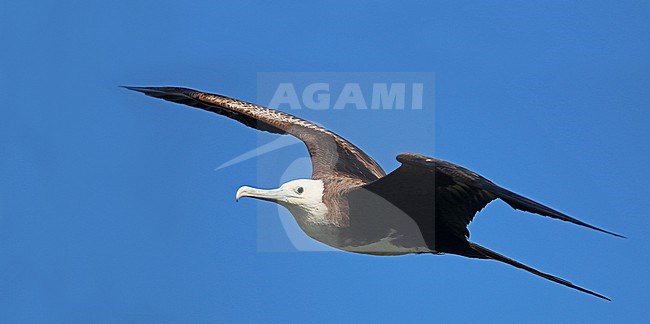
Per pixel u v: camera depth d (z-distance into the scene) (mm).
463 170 12469
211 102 15078
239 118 14836
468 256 13883
